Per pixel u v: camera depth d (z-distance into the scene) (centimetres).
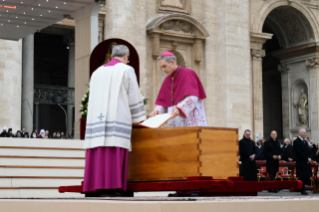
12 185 1168
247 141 1666
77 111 1823
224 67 3083
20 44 2414
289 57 3747
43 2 1661
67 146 1333
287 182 624
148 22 2936
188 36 3014
